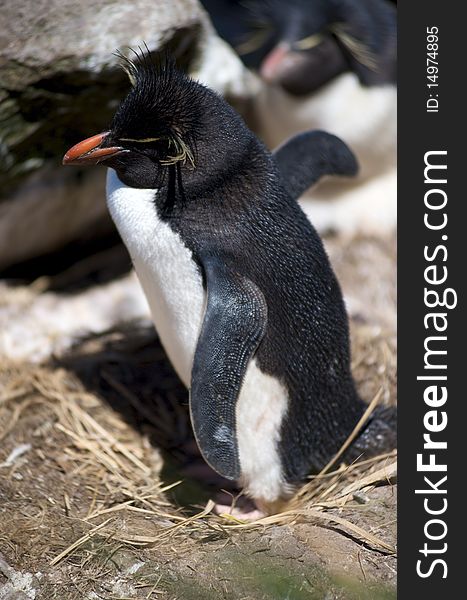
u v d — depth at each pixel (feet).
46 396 47.42
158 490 41.39
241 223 37.63
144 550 36.22
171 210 37.32
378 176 64.44
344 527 37.22
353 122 61.46
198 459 45.06
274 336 37.58
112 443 44.68
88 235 57.36
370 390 48.49
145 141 36.78
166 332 39.52
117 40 47.50
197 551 36.14
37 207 52.49
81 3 47.78
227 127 37.58
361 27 60.85
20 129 48.62
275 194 38.70
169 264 37.35
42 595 34.45
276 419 38.60
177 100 36.73
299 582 34.58
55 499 39.86
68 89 48.01
